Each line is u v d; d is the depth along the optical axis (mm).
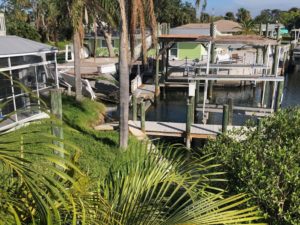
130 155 3893
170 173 3336
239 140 5305
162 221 2703
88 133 12609
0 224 2008
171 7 48594
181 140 14008
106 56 34781
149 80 25469
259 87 26141
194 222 2592
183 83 23688
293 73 36531
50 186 1920
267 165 4355
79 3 11023
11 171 2404
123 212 2801
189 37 20578
